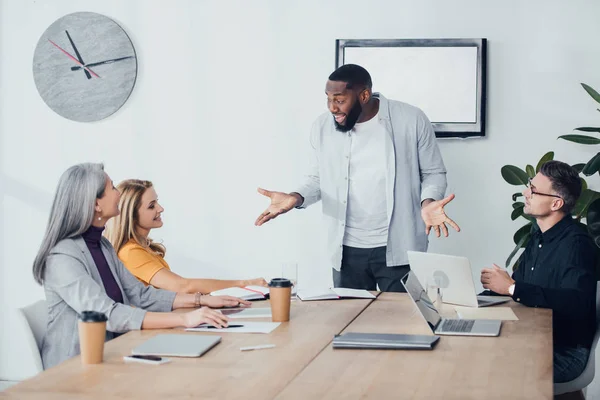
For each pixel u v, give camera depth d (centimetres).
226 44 462
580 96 426
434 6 438
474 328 252
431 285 303
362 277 402
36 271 262
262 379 189
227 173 466
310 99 455
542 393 179
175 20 468
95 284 257
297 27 454
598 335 295
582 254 301
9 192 489
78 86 477
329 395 176
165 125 471
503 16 432
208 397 174
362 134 392
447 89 435
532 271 321
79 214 267
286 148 459
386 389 181
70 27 477
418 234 398
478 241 439
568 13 426
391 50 440
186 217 472
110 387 182
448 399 174
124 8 472
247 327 254
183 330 249
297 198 389
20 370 492
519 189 433
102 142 479
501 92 434
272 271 465
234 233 468
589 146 426
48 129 484
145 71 472
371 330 252
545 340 238
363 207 394
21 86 485
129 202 329
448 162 441
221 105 465
